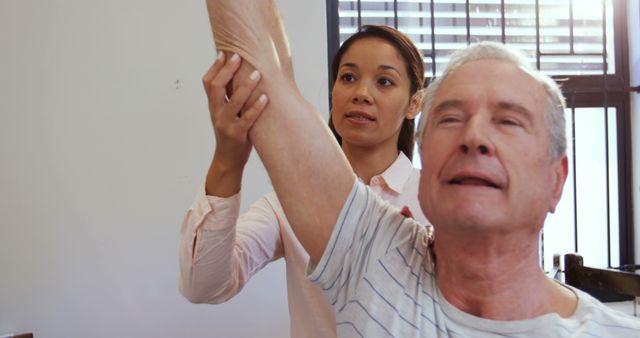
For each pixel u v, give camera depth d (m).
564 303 0.77
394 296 0.76
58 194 1.93
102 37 1.94
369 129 1.22
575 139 2.31
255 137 0.78
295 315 1.15
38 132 1.91
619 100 2.33
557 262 1.99
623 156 2.34
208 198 0.93
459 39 2.30
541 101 0.73
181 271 1.01
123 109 1.96
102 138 1.95
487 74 0.73
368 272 0.77
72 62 1.93
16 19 1.90
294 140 0.76
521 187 0.70
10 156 1.90
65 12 1.92
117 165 1.96
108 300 1.96
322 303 1.10
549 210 0.74
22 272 1.91
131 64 1.96
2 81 1.89
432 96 0.77
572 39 2.32
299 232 0.79
